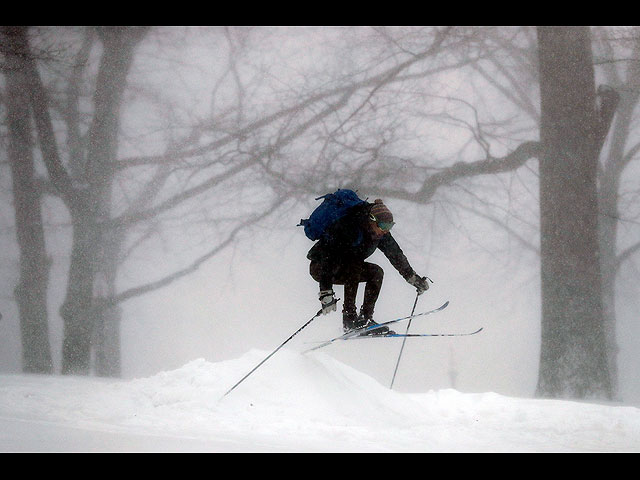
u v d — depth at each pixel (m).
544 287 65.38
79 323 88.75
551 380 63.34
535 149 79.06
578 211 65.50
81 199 93.25
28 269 91.19
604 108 68.12
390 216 28.17
